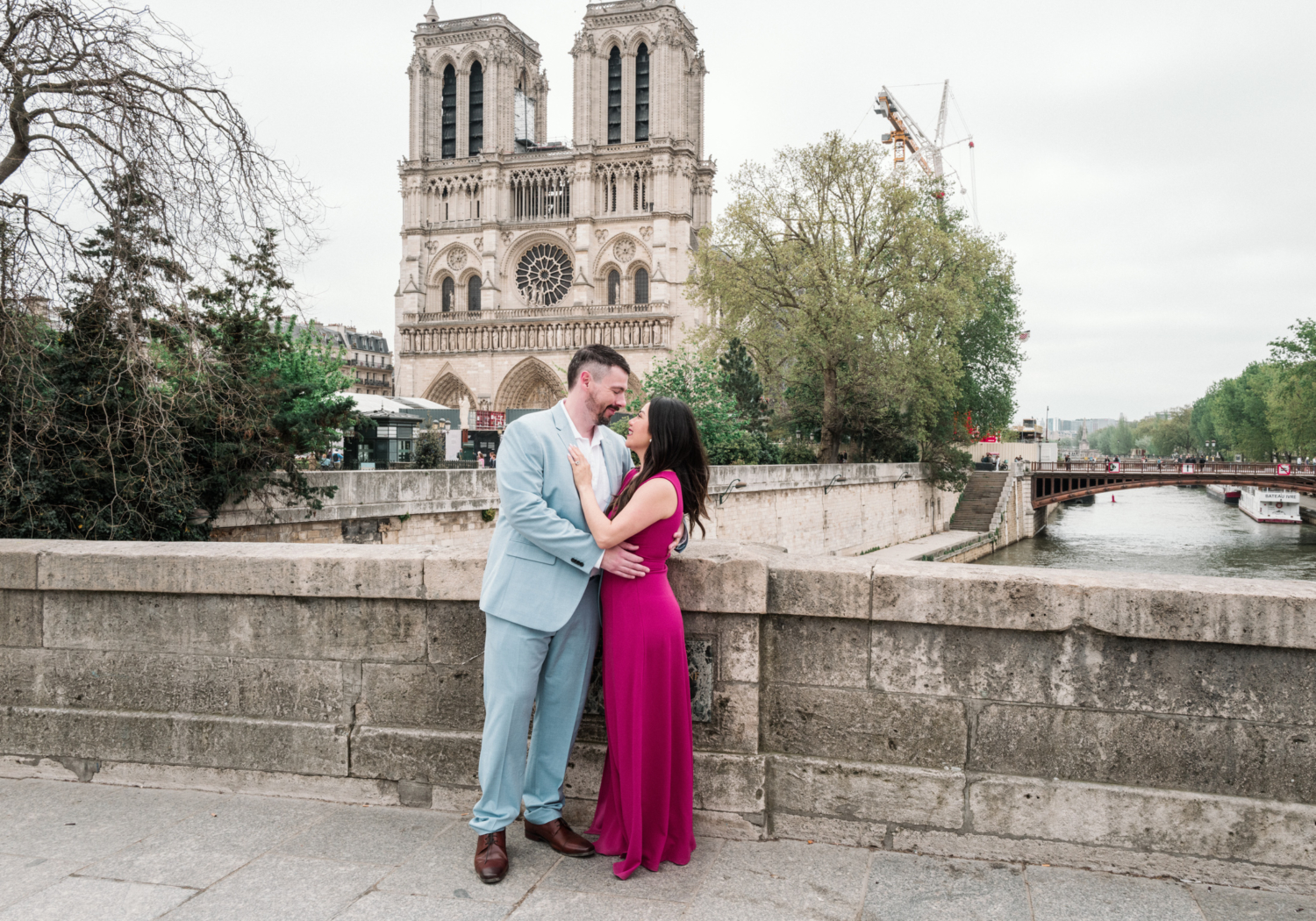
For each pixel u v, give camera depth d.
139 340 9.35
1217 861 3.76
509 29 87.19
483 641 4.44
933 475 55.34
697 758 4.20
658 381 37.59
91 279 9.02
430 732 4.46
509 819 3.79
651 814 3.77
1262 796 3.76
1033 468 72.56
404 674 4.54
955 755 4.03
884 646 4.09
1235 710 3.77
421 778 4.47
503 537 3.94
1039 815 3.92
